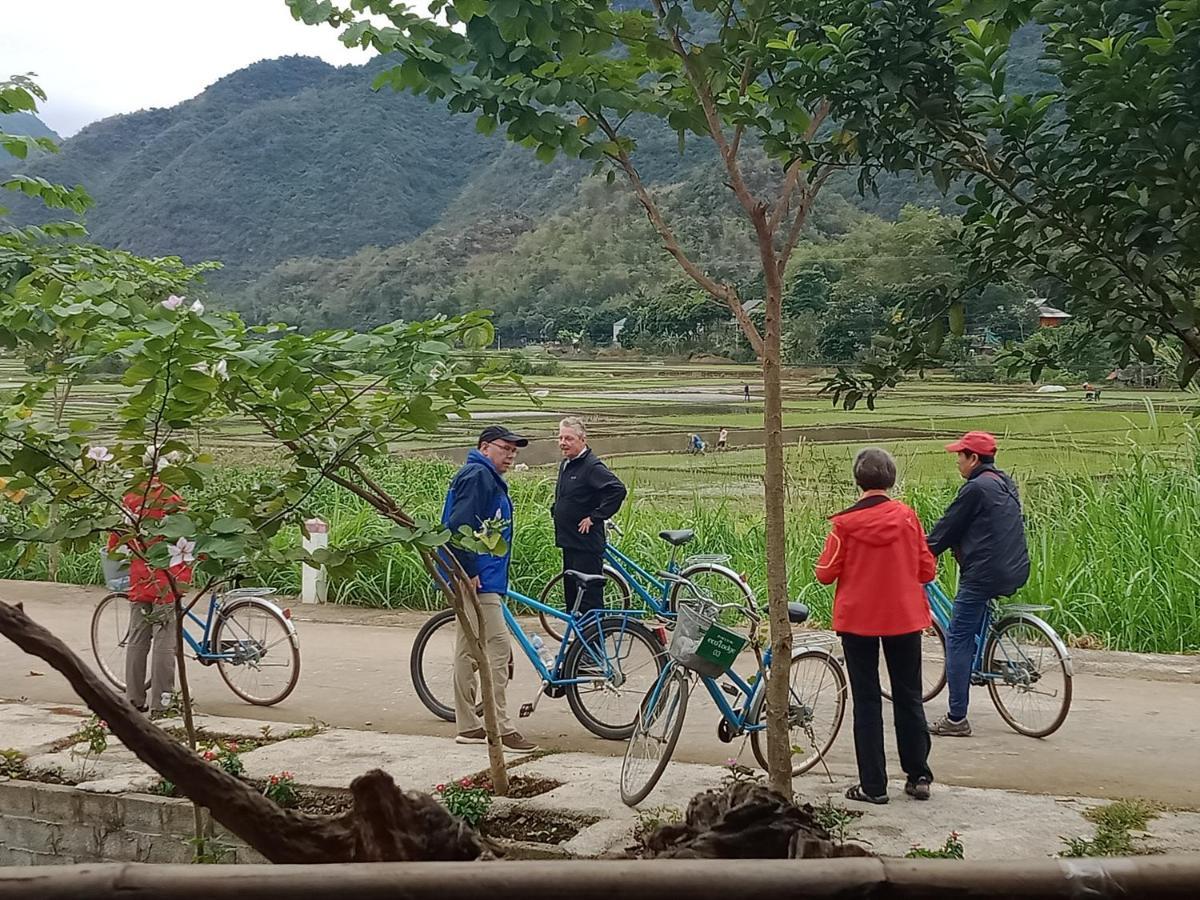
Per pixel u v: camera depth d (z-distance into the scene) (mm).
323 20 4199
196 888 1314
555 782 6102
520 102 4383
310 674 9102
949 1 3264
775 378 4887
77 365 4703
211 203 141625
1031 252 3104
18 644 1970
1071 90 2885
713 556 9680
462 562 6738
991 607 7336
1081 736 7164
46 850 6047
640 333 100312
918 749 5754
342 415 5027
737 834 2381
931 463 22391
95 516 4922
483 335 4922
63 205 5859
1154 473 11438
